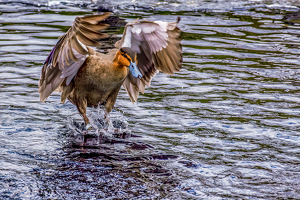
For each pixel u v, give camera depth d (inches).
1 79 542.3
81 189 307.3
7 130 409.7
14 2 947.3
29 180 317.4
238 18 869.2
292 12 924.0
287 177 328.5
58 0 967.0
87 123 434.3
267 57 652.1
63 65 386.6
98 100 434.0
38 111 463.8
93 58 412.8
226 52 673.6
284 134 409.7
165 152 372.2
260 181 322.0
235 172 336.2
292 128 423.2
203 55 658.8
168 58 430.3
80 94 426.3
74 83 430.6
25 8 903.7
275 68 607.5
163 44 422.6
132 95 477.7
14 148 372.5
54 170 335.0
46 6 923.4
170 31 406.6
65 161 351.9
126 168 341.7
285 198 297.9
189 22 826.8
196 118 447.8
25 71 573.9
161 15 859.4
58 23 799.7
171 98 503.8
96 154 367.2
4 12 868.0
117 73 414.0
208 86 541.0
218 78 568.7
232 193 304.0
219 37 745.6
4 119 434.3
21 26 776.3
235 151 374.9
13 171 330.0
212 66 614.5
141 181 320.8
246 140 397.4
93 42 335.0
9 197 293.9
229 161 355.6
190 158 361.1
